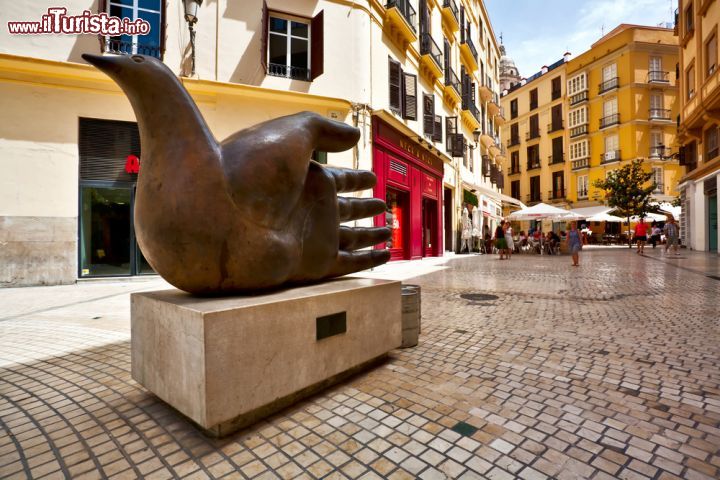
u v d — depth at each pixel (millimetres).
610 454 1910
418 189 15445
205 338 1896
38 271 8383
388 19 13305
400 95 13836
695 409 2379
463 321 4730
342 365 2734
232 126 10219
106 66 2102
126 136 9289
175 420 2268
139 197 2326
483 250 21594
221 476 1747
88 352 3637
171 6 9680
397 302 3338
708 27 15867
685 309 5285
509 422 2227
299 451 1940
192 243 2207
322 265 3109
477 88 25328
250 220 2365
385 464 1834
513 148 46844
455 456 1896
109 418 2307
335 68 11445
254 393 2133
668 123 34406
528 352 3504
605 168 36938
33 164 8406
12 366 3262
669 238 18094
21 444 2041
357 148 11602
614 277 9078
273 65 10906
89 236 9000
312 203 3010
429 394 2607
